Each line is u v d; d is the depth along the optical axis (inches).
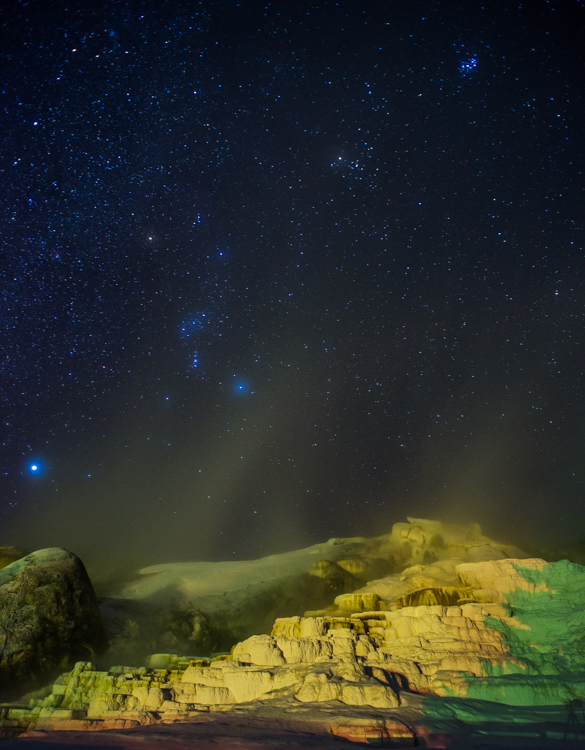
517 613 432.8
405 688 320.8
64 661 552.7
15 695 502.9
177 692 355.3
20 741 262.8
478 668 335.6
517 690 295.1
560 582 466.3
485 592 478.0
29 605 579.8
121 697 346.0
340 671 328.5
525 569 491.8
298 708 282.5
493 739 231.8
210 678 363.9
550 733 236.2
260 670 356.2
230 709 303.3
